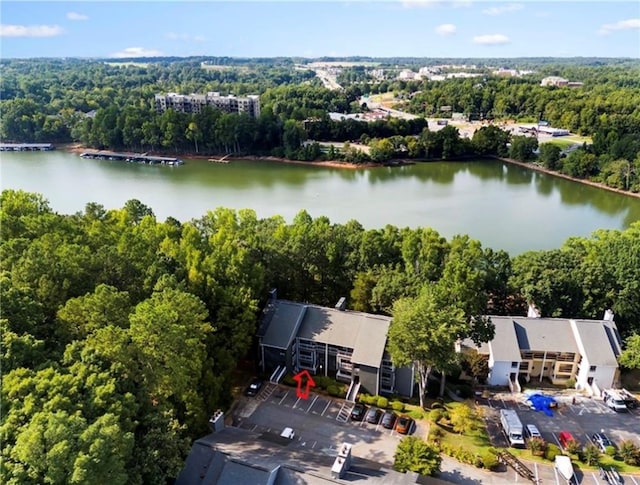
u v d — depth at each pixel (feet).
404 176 545.85
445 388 178.40
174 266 179.93
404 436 152.15
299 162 605.31
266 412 161.68
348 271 218.38
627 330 199.62
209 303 167.53
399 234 239.50
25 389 101.91
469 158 632.79
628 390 180.34
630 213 414.82
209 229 249.14
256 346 181.16
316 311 186.80
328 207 416.67
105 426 95.45
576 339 182.70
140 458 106.63
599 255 222.07
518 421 154.81
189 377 131.23
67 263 151.43
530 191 483.10
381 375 172.86
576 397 174.91
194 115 634.43
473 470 138.82
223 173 546.67
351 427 155.94
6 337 113.29
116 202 424.05
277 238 221.46
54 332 134.41
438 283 185.88
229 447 124.98
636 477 137.90
